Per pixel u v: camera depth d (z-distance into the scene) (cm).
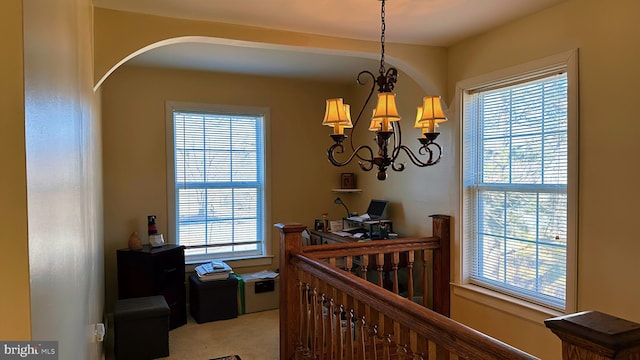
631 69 215
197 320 392
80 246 158
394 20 275
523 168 288
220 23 275
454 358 133
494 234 313
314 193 490
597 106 231
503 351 114
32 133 75
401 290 400
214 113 440
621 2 220
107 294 395
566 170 256
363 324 188
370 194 467
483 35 304
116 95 399
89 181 220
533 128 280
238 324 388
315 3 245
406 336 157
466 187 332
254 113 457
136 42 256
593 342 90
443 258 341
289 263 277
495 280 313
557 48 252
